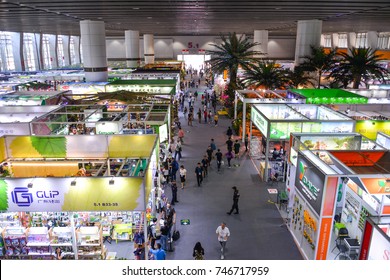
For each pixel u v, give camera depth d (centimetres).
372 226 709
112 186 828
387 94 2152
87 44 2655
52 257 911
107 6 1867
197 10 2095
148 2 1725
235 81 2889
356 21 3006
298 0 1662
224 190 1425
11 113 1520
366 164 1054
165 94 2109
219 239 982
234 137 2202
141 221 1040
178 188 1442
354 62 2608
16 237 899
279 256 989
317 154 1065
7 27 3381
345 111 1691
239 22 3164
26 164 1093
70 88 2338
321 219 888
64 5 1812
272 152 1688
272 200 1336
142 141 1104
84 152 1102
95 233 909
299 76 2722
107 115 1753
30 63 4731
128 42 4678
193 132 2352
